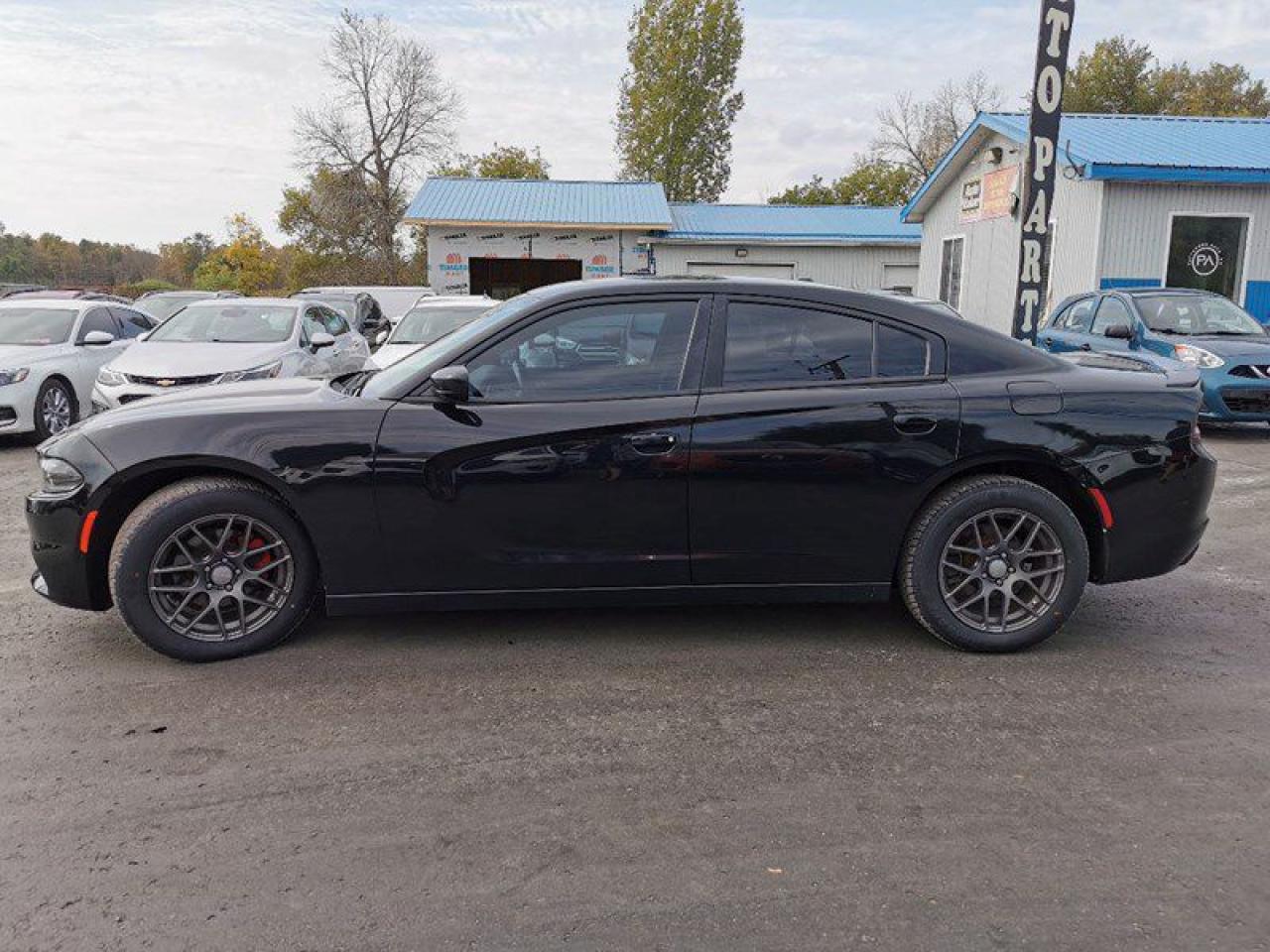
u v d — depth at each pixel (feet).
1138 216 52.65
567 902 8.48
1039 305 40.19
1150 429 14.16
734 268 88.69
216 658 13.70
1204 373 34.86
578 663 13.79
